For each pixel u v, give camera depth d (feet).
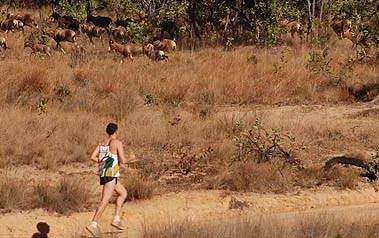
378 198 80.74
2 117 95.61
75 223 68.95
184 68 144.97
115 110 108.88
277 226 64.80
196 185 79.51
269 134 94.89
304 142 94.94
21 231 66.74
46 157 83.30
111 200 73.56
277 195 78.43
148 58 155.63
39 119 96.48
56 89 120.06
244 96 128.88
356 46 166.30
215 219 71.56
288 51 169.27
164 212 72.90
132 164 84.43
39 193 72.28
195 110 116.57
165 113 111.24
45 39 169.37
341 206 77.97
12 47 164.04
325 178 83.41
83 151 86.63
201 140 95.25
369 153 93.15
